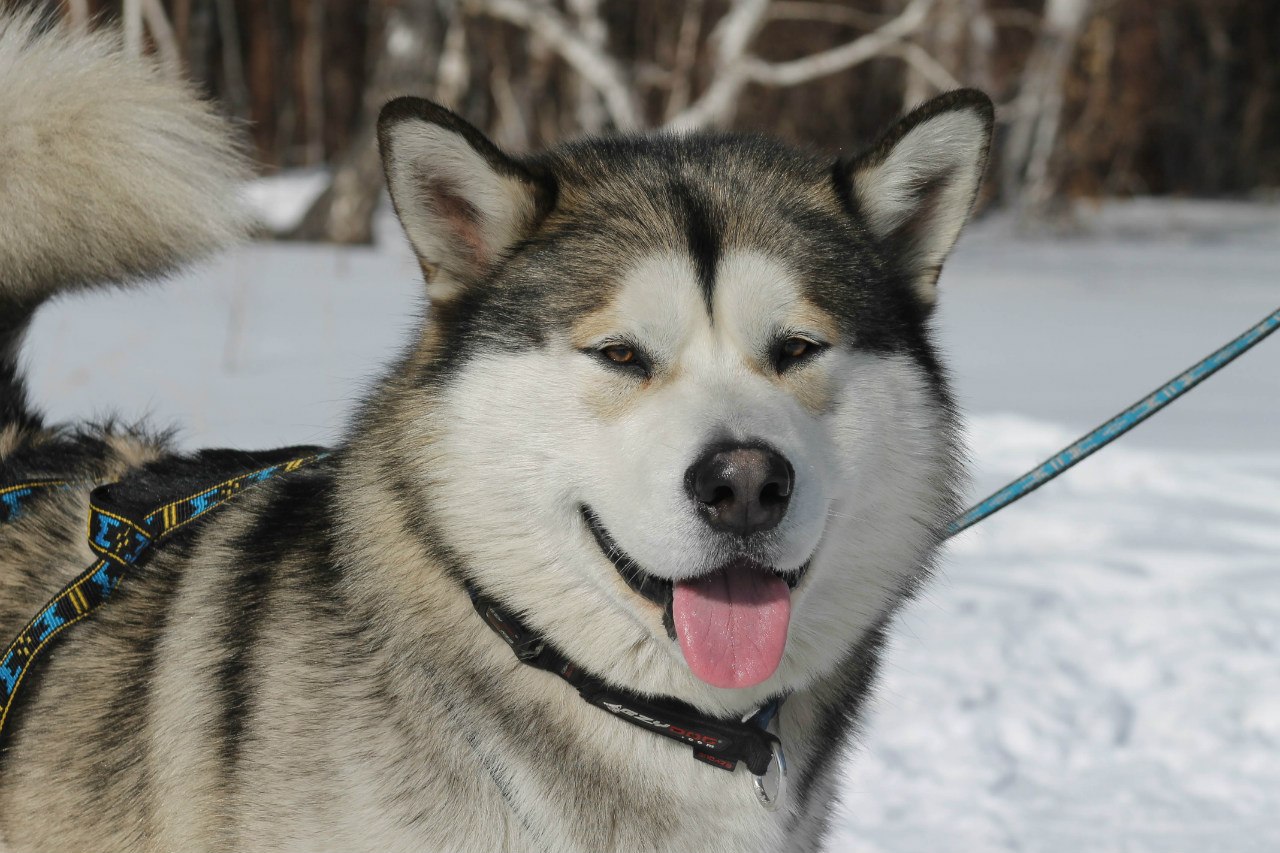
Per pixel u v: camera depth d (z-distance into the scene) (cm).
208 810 246
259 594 254
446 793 233
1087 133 2330
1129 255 2066
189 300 1073
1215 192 3162
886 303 263
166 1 1855
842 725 270
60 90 303
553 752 240
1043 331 1215
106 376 745
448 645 239
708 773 243
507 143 1705
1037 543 599
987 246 2138
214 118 326
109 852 259
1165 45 2755
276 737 238
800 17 1919
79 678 268
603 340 239
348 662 239
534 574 241
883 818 374
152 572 273
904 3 1981
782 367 245
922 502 262
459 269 256
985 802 385
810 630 254
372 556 243
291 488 273
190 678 254
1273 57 3066
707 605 238
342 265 1316
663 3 1995
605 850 241
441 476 241
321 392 730
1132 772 407
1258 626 500
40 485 297
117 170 301
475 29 1669
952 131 271
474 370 244
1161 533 608
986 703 442
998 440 745
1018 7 2208
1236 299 1513
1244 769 409
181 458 308
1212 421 838
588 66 1455
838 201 269
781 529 228
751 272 242
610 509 235
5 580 285
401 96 247
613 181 259
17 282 304
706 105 1403
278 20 2316
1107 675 466
